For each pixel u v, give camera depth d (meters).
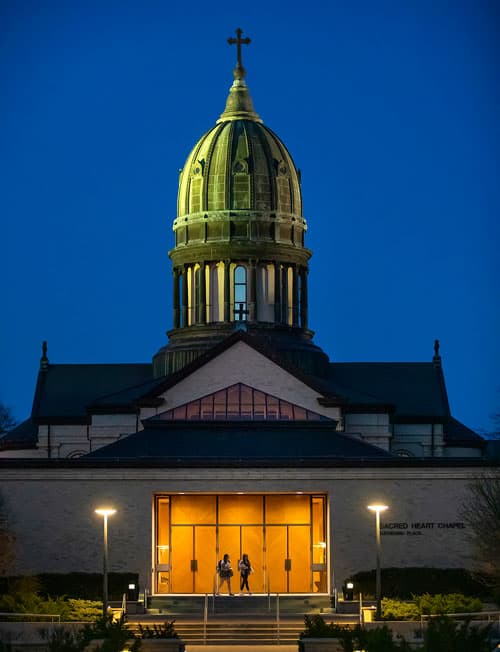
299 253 136.62
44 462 108.12
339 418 121.62
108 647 74.88
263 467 108.44
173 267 137.62
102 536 107.69
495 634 89.19
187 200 136.88
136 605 101.75
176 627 95.56
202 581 108.88
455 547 107.44
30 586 102.62
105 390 136.62
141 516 107.81
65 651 76.81
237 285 135.38
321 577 108.81
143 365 139.50
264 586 108.81
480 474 107.62
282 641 93.38
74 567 107.44
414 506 107.94
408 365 139.12
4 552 104.38
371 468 108.19
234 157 136.00
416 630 89.69
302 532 109.50
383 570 105.19
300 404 121.81
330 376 137.50
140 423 122.12
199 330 134.25
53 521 107.88
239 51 142.75
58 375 137.88
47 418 132.88
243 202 135.50
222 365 122.50
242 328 123.31
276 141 138.12
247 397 119.62
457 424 137.75
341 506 108.00
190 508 109.56
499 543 100.69
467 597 99.31
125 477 108.19
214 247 134.75
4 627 89.56
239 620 98.25
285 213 136.25
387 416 127.56
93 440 128.62
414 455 134.25
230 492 108.38
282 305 135.50
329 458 108.81
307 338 136.88
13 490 108.19
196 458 109.12
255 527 109.56
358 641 76.56
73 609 95.38
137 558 107.38
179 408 119.12
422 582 104.81
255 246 134.75
